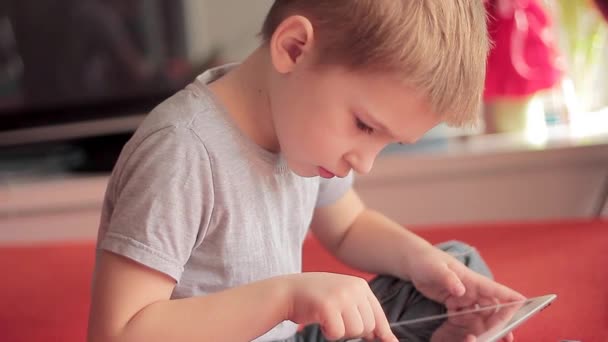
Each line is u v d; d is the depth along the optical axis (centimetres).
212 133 80
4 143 199
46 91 197
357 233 103
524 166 179
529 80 174
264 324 72
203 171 78
